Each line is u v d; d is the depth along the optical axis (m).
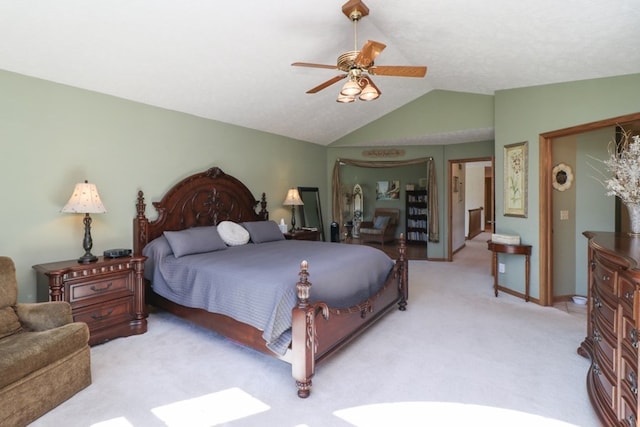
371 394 2.20
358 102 5.27
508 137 4.38
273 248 3.95
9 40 2.62
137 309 3.20
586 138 4.19
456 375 2.42
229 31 3.00
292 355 2.25
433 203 6.80
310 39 3.36
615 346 1.76
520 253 4.05
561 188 4.18
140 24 2.70
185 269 3.21
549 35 2.80
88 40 2.78
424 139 6.07
